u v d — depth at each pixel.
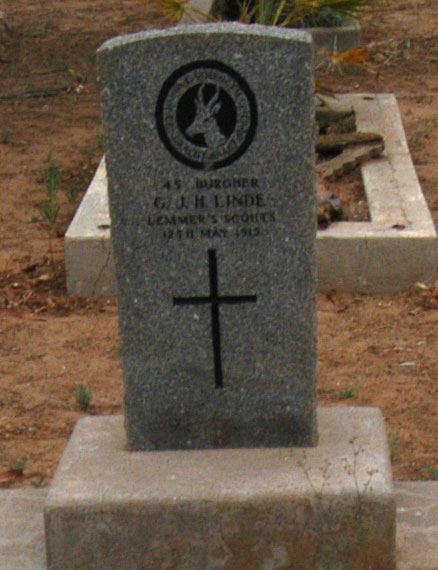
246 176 3.17
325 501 3.10
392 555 3.13
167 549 3.14
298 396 3.27
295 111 3.13
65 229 5.39
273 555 3.13
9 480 3.63
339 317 4.54
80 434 3.40
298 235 3.20
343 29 8.61
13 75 8.61
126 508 3.12
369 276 4.72
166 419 3.31
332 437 3.33
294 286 3.22
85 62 8.88
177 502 3.11
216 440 3.31
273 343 3.25
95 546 3.14
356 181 5.42
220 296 3.24
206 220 3.20
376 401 3.98
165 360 3.28
